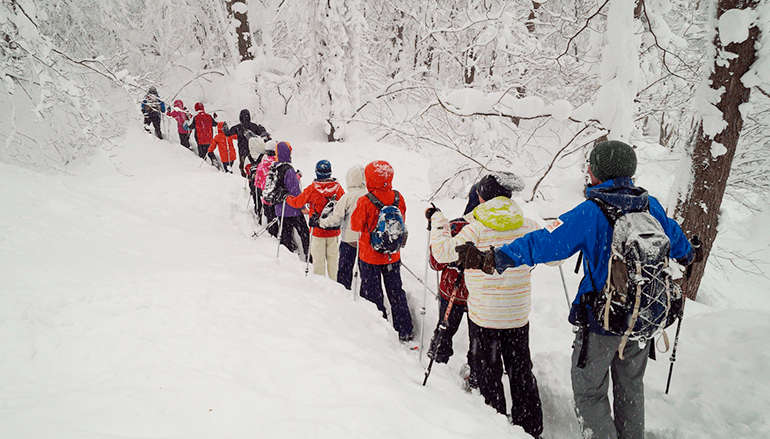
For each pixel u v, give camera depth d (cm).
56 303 269
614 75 514
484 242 260
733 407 262
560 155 668
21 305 254
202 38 1541
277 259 505
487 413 247
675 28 873
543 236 211
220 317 292
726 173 443
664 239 200
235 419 183
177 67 1518
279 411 191
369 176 399
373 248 394
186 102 1429
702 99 440
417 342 400
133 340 252
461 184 711
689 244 232
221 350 244
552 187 661
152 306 297
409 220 655
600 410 233
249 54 1391
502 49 748
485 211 259
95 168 869
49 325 250
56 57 577
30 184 467
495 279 265
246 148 927
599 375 229
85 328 255
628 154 216
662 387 287
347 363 245
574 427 295
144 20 1306
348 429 184
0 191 421
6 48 575
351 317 358
